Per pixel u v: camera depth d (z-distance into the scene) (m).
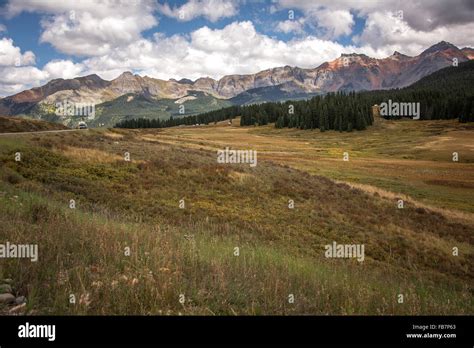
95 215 15.84
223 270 8.37
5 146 28.91
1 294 5.71
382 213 34.75
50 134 41.03
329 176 59.53
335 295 8.42
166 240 11.20
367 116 170.50
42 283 6.30
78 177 27.34
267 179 38.00
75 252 8.10
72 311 5.50
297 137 155.75
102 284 6.51
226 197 30.38
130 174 30.91
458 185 58.22
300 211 29.73
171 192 28.72
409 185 57.12
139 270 7.52
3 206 11.99
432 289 14.14
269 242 20.59
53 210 12.84
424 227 32.06
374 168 72.88
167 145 56.06
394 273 18.64
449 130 145.50
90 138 44.25
